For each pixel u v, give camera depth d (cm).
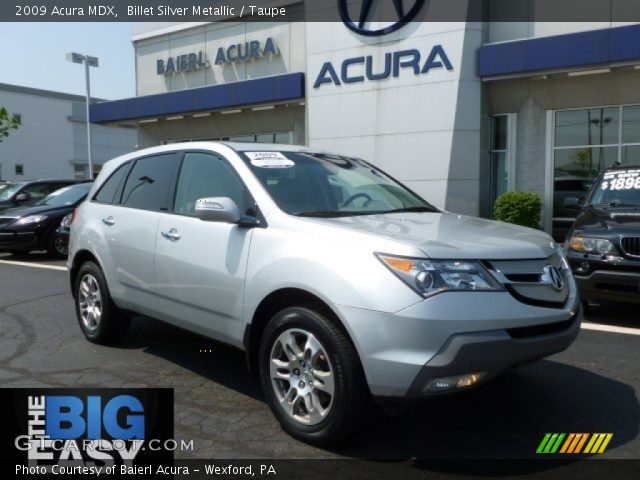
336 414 349
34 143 4547
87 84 2452
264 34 1950
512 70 1415
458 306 327
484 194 1540
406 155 1543
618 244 639
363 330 334
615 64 1302
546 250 380
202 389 466
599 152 1438
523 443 374
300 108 1908
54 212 1258
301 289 364
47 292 857
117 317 563
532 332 352
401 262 335
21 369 512
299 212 414
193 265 445
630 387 467
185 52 2153
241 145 481
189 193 480
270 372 387
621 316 696
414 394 328
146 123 2341
